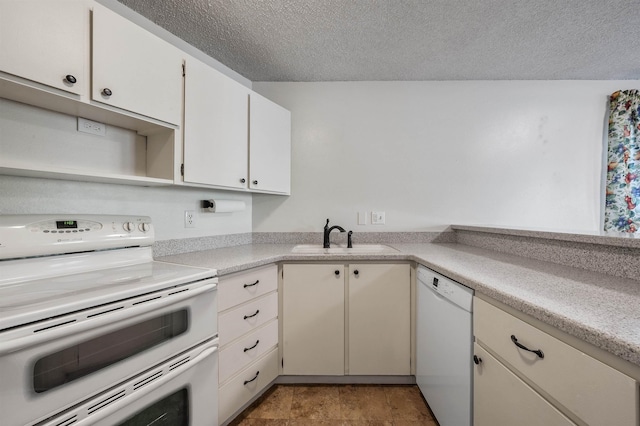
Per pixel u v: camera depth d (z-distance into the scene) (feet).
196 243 5.68
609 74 6.81
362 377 5.47
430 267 4.35
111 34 3.35
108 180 3.81
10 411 2.03
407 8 4.60
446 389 3.84
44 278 3.17
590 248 3.55
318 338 5.32
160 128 4.19
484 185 7.17
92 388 2.48
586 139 7.11
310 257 5.21
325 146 7.19
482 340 3.03
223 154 4.98
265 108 6.01
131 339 2.84
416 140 7.19
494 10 4.65
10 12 2.57
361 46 5.67
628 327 1.75
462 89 7.14
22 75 2.64
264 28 5.08
